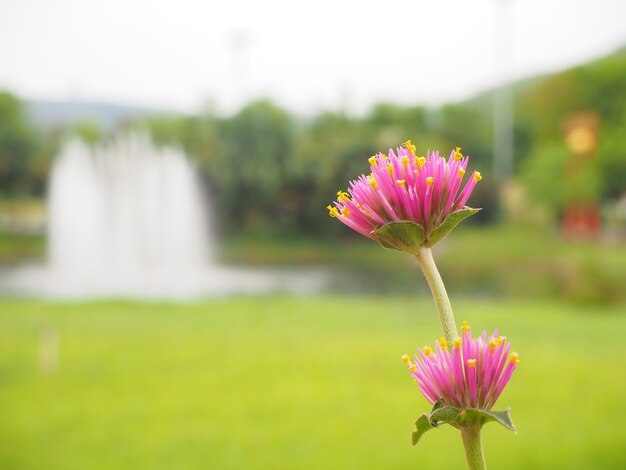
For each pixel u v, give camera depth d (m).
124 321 18.59
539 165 48.62
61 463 7.95
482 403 1.21
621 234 46.97
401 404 10.12
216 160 50.03
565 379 11.43
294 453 8.10
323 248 48.28
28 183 53.84
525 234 46.88
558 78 55.28
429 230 1.28
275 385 11.36
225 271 37.44
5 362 13.31
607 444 8.12
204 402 10.43
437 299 1.27
